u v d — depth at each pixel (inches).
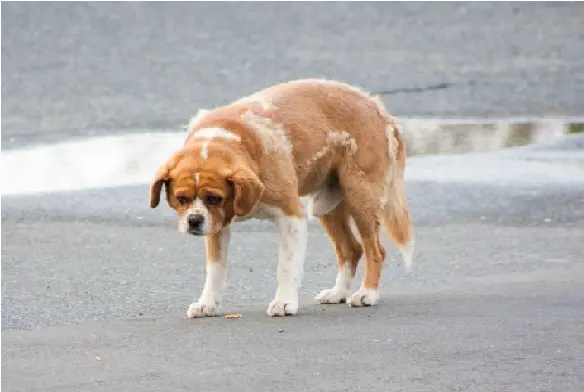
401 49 1187.9
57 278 494.6
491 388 329.4
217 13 1371.8
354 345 375.9
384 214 472.1
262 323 413.7
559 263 519.5
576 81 1037.8
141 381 340.2
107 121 895.1
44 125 882.8
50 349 378.3
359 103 460.1
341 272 463.5
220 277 432.8
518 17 1354.6
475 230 584.7
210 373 346.9
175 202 413.4
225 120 425.4
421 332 392.2
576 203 631.2
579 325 399.2
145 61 1149.7
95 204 636.1
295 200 431.2
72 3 1419.8
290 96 445.4
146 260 528.7
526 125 853.2
